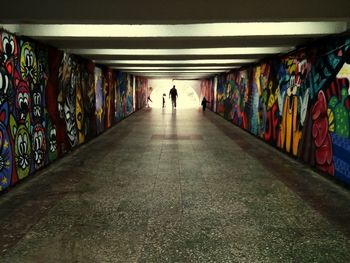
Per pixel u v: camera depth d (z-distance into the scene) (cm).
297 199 543
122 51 916
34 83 675
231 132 1372
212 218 461
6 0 483
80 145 1020
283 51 895
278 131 984
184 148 992
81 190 580
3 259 346
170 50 929
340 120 619
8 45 562
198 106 3328
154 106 3312
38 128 698
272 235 409
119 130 1414
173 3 483
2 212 475
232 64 1343
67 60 888
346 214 479
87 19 488
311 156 752
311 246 381
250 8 478
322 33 595
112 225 434
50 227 426
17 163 602
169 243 386
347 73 593
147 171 716
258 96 1212
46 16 488
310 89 757
